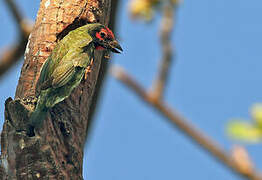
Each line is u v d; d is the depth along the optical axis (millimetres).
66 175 9328
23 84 10344
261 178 5641
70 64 10492
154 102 7273
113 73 7480
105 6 11742
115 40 11695
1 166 9070
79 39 10945
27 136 8875
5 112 9008
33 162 8922
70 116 10086
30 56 10664
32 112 9078
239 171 5652
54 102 9625
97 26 11414
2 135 9055
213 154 6016
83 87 10805
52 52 10648
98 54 11570
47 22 11000
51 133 9266
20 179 8945
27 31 11383
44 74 10227
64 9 11141
